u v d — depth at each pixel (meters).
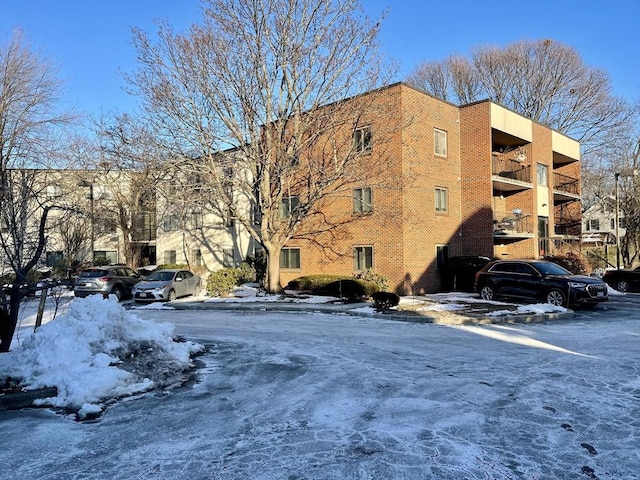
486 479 4.14
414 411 5.89
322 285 20.86
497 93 48.84
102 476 4.25
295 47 18.38
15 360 7.43
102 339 7.97
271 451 4.75
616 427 5.36
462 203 24.19
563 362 8.54
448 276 22.56
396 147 20.91
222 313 16.66
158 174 19.75
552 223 28.94
